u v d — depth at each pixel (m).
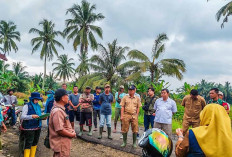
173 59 22.23
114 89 25.84
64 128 2.91
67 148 2.93
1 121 5.00
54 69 61.28
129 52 22.75
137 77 22.61
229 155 1.49
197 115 5.56
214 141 1.57
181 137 1.91
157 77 22.73
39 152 5.45
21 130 4.44
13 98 7.84
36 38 41.94
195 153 1.64
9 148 5.52
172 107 5.50
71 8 31.47
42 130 7.63
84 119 7.01
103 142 6.30
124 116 5.86
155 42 22.56
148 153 1.73
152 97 6.42
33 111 4.49
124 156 5.35
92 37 32.38
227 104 5.59
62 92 3.00
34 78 55.00
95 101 8.02
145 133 1.80
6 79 19.66
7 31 50.22
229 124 1.62
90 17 32.00
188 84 13.30
